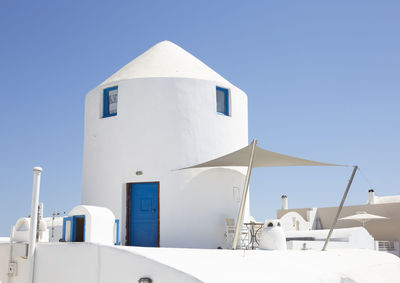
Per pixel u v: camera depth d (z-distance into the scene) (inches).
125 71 638.5
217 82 621.0
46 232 432.8
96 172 598.2
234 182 611.5
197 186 577.0
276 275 373.7
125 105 590.6
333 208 1288.1
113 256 348.5
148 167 568.7
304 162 577.0
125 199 575.8
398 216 1139.9
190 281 313.7
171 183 565.3
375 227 1179.9
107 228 402.3
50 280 383.2
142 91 587.2
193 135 585.0
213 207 582.2
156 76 596.1
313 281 397.1
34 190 392.8
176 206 561.0
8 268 413.7
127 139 581.3
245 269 362.6
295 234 910.4
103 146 598.2
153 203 571.8
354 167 584.1
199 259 356.2
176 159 571.8
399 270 564.4
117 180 577.3
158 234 560.4
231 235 585.0
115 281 343.6
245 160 561.0
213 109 608.7
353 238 821.2
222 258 374.3
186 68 630.5
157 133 576.4
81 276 363.6
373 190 1254.9
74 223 396.8
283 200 1429.6
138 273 333.4
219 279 326.0
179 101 586.2
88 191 604.7
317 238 865.5
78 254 369.1
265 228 511.8
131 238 568.7
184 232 558.3
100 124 607.8
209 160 591.5
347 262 498.3
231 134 624.7
